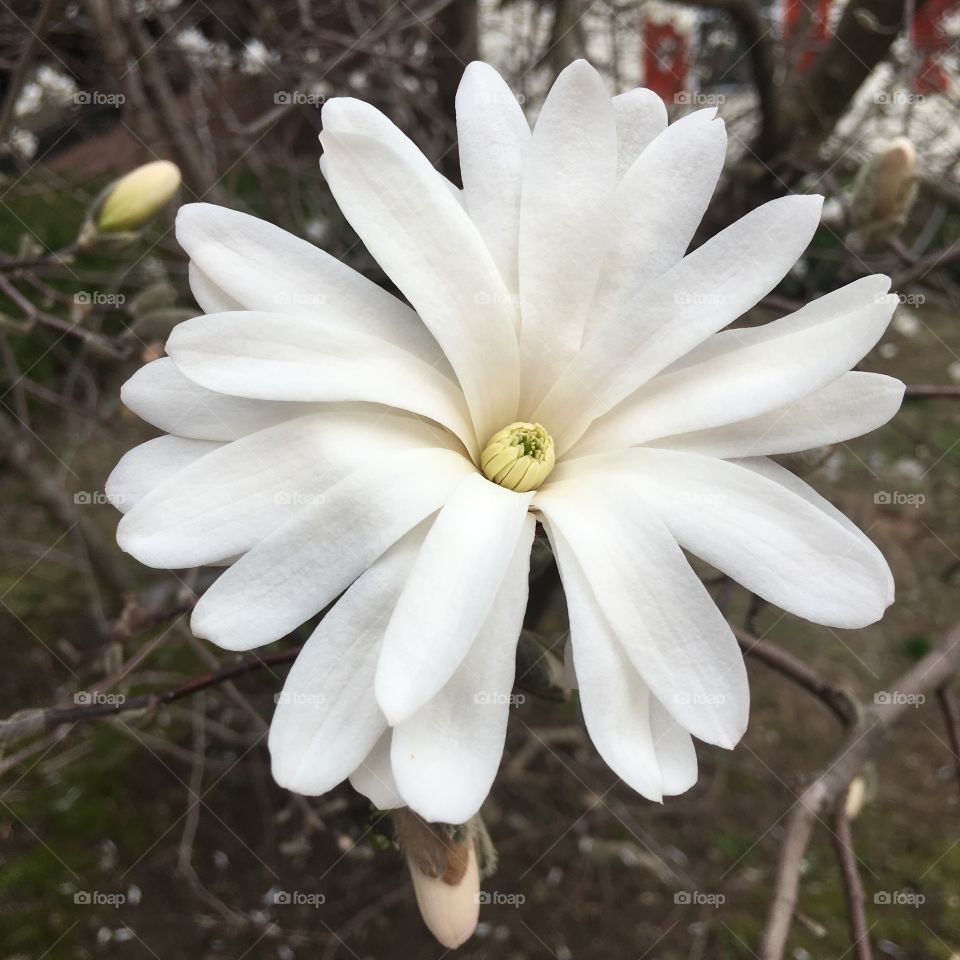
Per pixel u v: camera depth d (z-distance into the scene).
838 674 0.34
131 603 0.18
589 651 0.11
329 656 0.10
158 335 0.18
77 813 0.29
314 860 0.28
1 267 0.18
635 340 0.12
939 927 0.28
